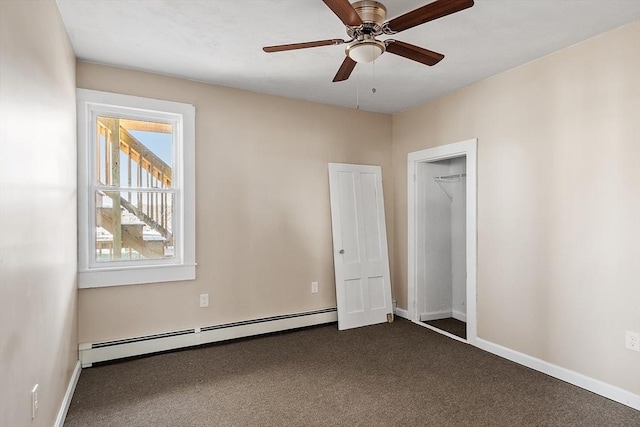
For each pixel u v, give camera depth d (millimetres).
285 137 4035
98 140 3227
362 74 3414
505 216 3332
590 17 2422
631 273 2490
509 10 2336
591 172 2709
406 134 4539
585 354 2734
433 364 3182
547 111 3000
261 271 3895
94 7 2291
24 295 1526
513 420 2318
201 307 3584
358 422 2299
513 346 3256
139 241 3381
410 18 1941
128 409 2438
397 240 4699
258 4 2277
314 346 3607
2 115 1281
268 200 3936
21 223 1488
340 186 4336
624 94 2529
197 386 2766
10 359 1362
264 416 2365
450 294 4664
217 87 3664
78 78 3062
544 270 3012
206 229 3607
